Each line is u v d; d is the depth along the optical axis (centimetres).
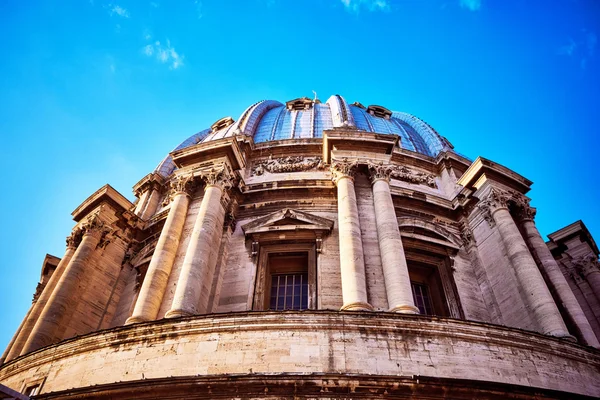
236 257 2461
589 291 3111
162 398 1346
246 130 4125
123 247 2984
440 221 2853
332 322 1571
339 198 2391
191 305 1852
